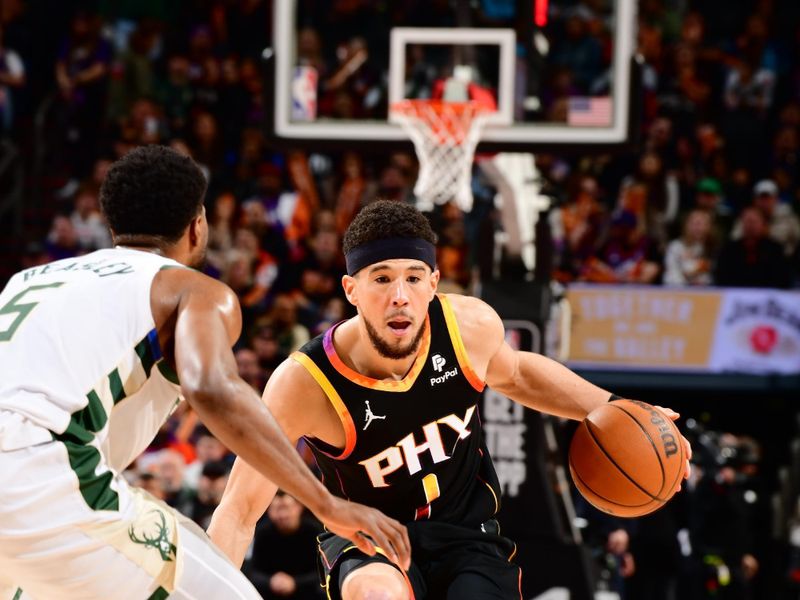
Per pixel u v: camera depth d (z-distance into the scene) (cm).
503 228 1355
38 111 2419
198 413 513
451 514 682
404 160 2183
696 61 2370
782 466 2023
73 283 562
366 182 2197
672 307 1902
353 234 643
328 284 2022
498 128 1313
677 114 2277
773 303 1886
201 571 567
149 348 552
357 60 1480
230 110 2334
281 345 1870
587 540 1584
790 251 2067
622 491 679
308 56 1420
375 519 528
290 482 510
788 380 1877
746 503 1680
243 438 507
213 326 530
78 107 2361
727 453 1703
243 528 661
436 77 1350
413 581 663
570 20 1370
